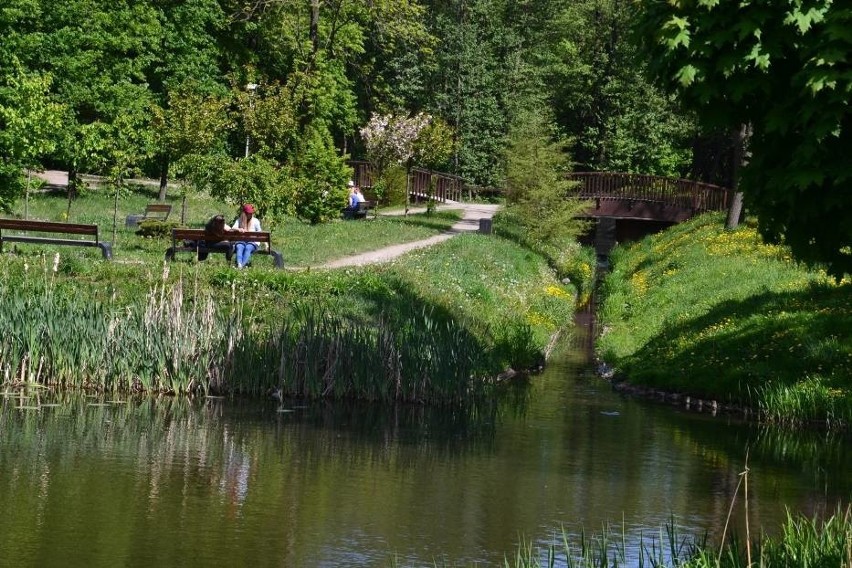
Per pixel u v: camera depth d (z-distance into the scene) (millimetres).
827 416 16938
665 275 31922
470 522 11070
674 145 61281
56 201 40688
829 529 8977
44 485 11594
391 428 15562
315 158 40094
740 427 16797
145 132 32406
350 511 11281
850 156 8812
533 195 42625
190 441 13992
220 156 31625
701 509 11844
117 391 16812
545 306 29422
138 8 44312
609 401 18688
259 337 17625
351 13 52500
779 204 9531
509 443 14930
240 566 9430
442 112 67812
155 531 10273
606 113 67938
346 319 19422
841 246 9656
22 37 39281
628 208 51000
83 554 9531
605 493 12398
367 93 59688
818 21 8422
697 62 8883
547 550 10211
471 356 18172
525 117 51500
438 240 37188
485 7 72688
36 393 16344
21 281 19438
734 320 21703
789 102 8828
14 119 30250
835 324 19906
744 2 8570
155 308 17406
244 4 48750
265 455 13516
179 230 23469
